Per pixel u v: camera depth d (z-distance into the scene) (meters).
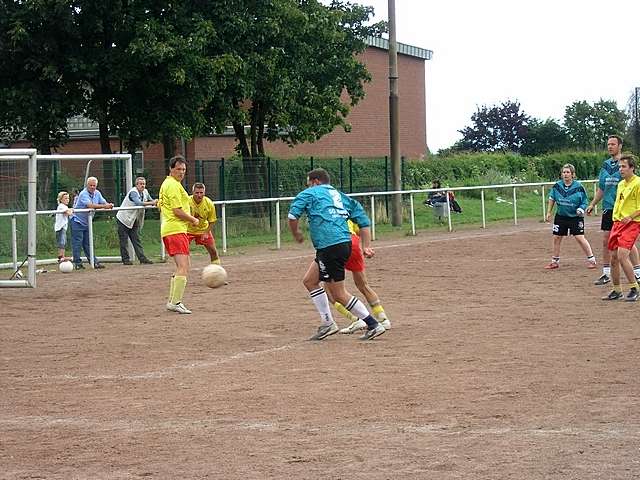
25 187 24.66
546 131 71.12
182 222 14.65
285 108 34.62
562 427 7.43
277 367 10.14
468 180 46.41
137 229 23.25
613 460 6.54
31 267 18.17
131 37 29.73
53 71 28.91
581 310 13.85
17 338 12.52
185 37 29.69
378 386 9.03
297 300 15.84
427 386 8.98
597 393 8.55
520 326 12.51
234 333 12.52
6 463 6.85
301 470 6.44
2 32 28.92
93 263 22.33
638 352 10.48
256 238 29.33
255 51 32.41
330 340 11.83
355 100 38.41
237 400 8.60
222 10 31.06
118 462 6.79
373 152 52.44
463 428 7.45
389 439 7.17
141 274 20.69
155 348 11.54
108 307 15.55
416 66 56.78
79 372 10.17
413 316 13.62
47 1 28.08
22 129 31.05
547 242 26.80
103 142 32.09
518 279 18.11
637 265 15.54
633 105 62.38
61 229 21.94
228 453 6.92
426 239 28.77
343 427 7.56
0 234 22.83
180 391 9.08
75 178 27.41
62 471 6.61
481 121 74.38
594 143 67.69
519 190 45.44
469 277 18.66
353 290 16.92
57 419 8.11
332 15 35.25
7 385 9.57
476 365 9.95
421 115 57.44
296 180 32.53
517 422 7.60
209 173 30.25
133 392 9.10
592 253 21.67
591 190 42.88
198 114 31.08
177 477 6.38
